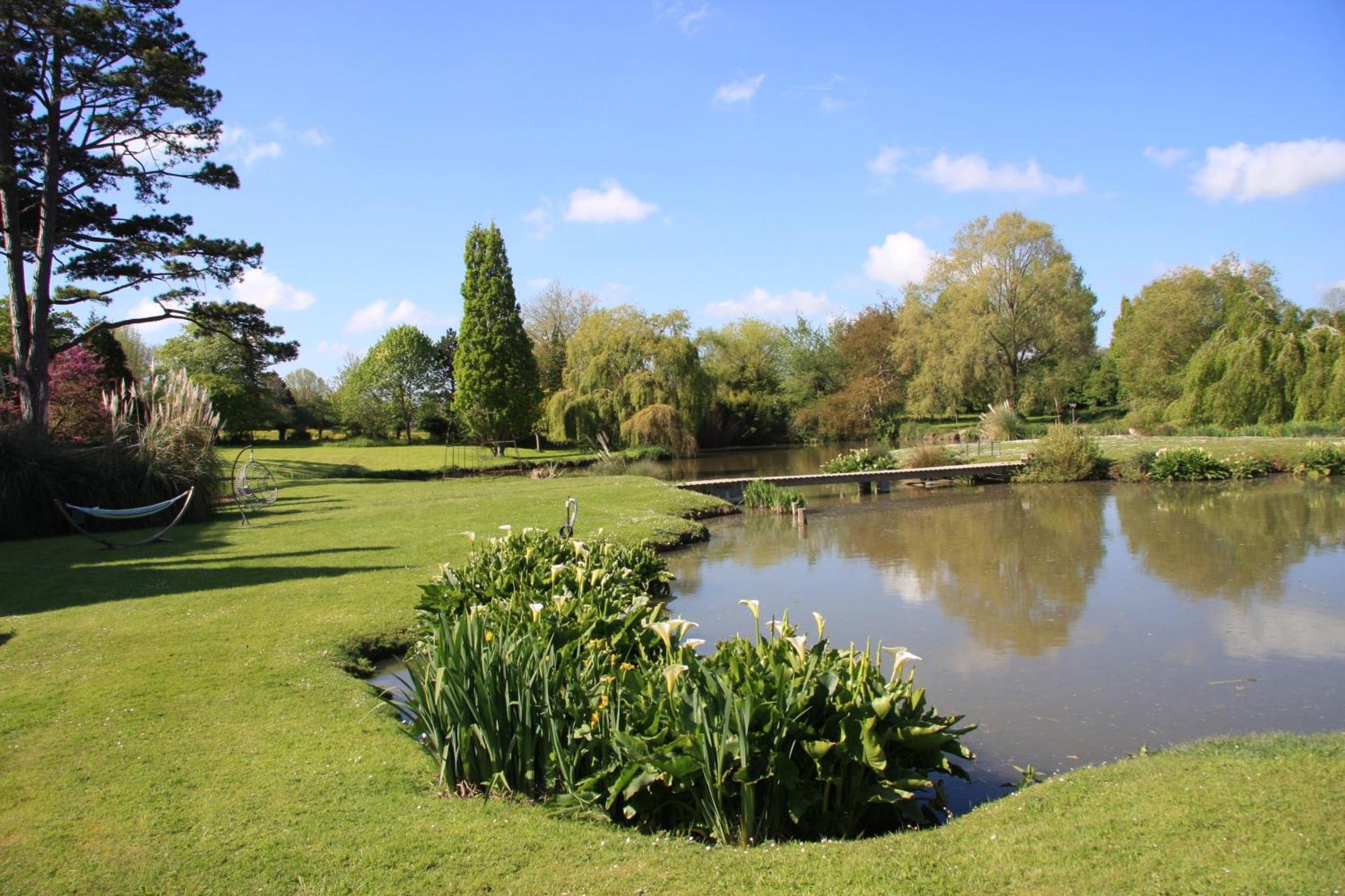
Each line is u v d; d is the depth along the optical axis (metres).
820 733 4.19
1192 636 8.44
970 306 39.62
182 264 20.27
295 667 6.67
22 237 19.12
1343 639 8.20
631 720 4.46
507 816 4.13
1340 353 27.97
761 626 9.16
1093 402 51.00
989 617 9.41
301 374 74.56
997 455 28.30
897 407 48.31
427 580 9.98
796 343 57.06
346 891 3.44
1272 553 12.49
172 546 12.96
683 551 14.30
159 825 4.05
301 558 11.62
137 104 19.25
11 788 4.50
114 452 15.57
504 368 40.12
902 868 3.47
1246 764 4.21
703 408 39.78
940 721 4.67
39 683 6.29
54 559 11.82
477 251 40.00
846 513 19.69
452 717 4.50
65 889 3.50
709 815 4.11
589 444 38.62
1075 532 15.25
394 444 53.47
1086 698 6.83
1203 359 31.39
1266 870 3.17
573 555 8.60
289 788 4.47
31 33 18.03
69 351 25.00
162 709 5.72
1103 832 3.62
